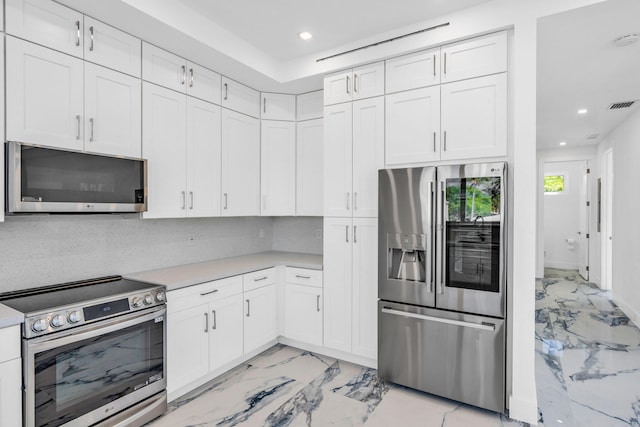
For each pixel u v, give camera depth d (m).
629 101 3.84
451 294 2.40
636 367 2.95
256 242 3.98
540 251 6.70
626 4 1.99
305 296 3.19
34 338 1.64
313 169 3.51
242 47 2.82
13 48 1.79
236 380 2.72
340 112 2.97
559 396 2.51
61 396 1.74
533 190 2.18
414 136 2.62
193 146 2.79
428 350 2.48
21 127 1.82
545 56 2.74
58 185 1.91
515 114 2.22
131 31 2.30
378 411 2.32
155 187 2.51
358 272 2.91
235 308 2.85
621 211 4.65
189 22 2.37
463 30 2.38
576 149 6.48
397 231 2.59
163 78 2.56
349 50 2.86
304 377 2.78
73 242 2.35
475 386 2.32
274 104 3.54
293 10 2.39
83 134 2.09
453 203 2.38
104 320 1.92
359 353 2.91
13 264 2.08
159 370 2.21
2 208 1.76
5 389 1.57
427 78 2.57
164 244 2.96
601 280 5.75
